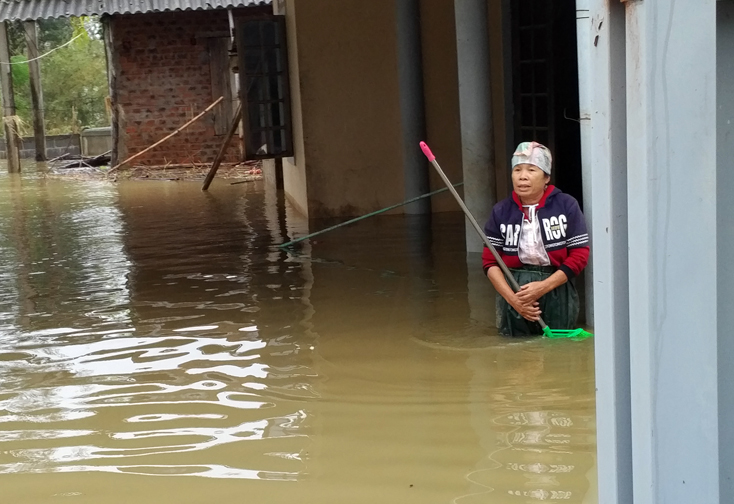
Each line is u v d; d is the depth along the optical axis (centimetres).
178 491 326
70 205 1362
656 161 158
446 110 1071
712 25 156
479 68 755
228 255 860
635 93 161
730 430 172
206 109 1900
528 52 918
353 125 1081
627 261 173
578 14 502
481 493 309
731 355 170
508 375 447
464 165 785
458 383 439
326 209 1095
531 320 511
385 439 368
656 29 155
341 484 324
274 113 1193
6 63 1998
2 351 545
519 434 365
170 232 1036
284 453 358
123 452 368
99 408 429
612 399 177
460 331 541
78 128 3169
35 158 2283
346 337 541
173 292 702
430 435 369
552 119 875
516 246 510
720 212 166
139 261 850
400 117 1074
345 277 728
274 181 1469
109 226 1110
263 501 313
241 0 1867
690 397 164
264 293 681
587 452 341
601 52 171
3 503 322
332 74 1070
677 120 158
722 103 164
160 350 532
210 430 390
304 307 628
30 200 1452
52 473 349
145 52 2031
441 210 1095
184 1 1895
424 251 829
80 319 623
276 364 491
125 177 1830
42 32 3244
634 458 171
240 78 1174
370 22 1066
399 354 498
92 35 3294
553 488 310
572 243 500
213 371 483
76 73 3238
